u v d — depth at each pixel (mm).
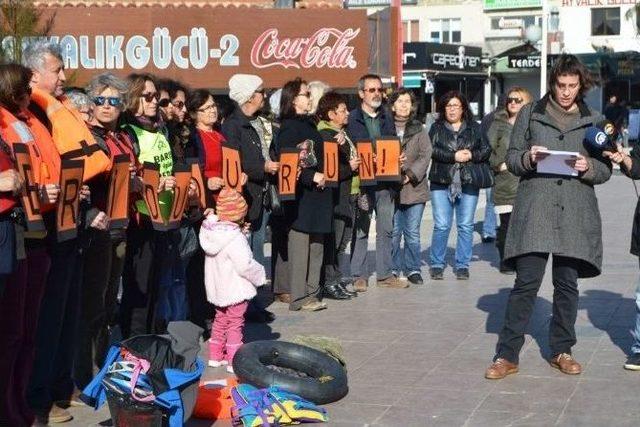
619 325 10555
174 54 20906
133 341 6961
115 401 6770
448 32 53188
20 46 12688
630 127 8758
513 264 8875
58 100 7512
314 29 21344
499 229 14047
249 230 10305
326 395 7910
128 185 7754
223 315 9078
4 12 13406
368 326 10688
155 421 6762
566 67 8516
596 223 8672
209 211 9609
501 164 13836
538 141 8641
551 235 8500
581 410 7703
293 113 11242
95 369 8125
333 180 11281
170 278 9633
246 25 21141
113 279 8195
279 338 10156
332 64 21484
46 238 7164
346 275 12750
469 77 46094
